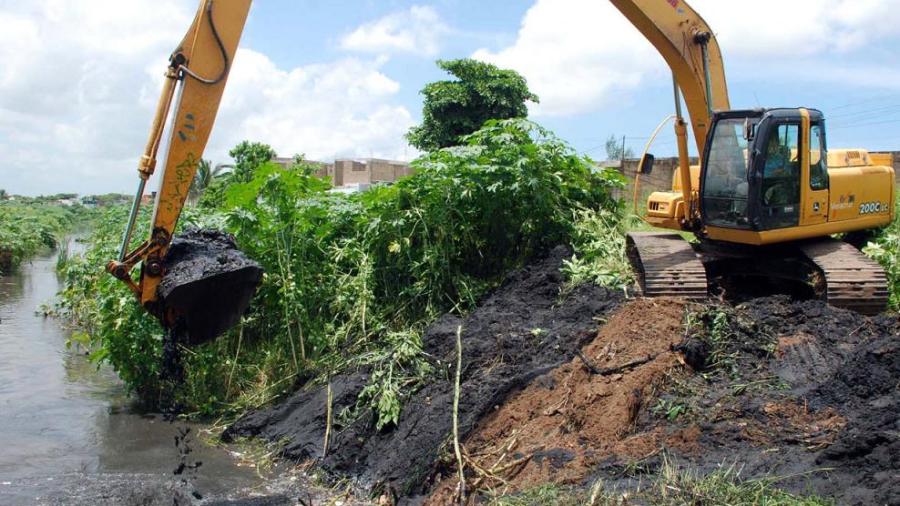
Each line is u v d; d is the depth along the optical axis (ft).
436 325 29.14
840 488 15.96
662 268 27.91
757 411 20.03
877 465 16.17
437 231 32.76
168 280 21.25
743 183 28.91
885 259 29.96
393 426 24.43
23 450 25.12
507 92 76.38
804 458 17.49
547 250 33.73
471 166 32.73
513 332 27.12
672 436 19.54
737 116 29.19
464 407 23.30
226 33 22.27
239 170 68.69
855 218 30.60
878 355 20.10
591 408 21.25
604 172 37.24
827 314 24.94
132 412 29.60
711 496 16.19
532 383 23.41
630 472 18.44
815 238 30.32
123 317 29.68
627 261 31.19
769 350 23.11
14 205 147.64
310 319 31.42
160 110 21.85
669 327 24.02
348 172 102.58
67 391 32.32
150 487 22.18
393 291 32.48
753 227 28.19
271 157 70.54
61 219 153.69
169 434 27.30
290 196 31.76
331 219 33.76
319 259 33.76
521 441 21.53
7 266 84.28
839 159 31.83
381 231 32.60
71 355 38.99
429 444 22.49
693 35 30.83
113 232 46.24
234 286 21.50
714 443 19.10
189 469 24.02
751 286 31.78
